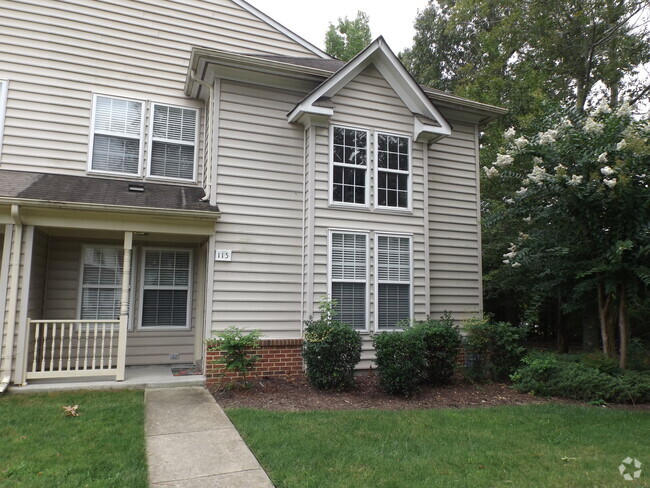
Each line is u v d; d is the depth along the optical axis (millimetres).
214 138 7699
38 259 7230
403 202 8609
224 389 6656
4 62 7840
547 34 15328
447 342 7367
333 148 8133
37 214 6512
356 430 4914
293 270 7973
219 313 7367
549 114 8414
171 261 8633
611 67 14984
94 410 5398
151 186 8266
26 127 7855
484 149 13195
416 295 8477
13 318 6340
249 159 7898
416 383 6707
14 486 3395
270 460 4047
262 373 7383
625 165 6645
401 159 8648
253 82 8078
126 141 8492
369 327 8016
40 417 5074
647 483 3666
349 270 8023
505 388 7344
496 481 3697
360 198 8273
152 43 8844
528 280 10562
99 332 8062
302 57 10203
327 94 8094
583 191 6977
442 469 3938
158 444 4430
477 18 19453
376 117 8492
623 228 7164
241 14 9727
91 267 8133
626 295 7602
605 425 5379
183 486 3545
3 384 6152
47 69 8086
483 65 18297
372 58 8461
